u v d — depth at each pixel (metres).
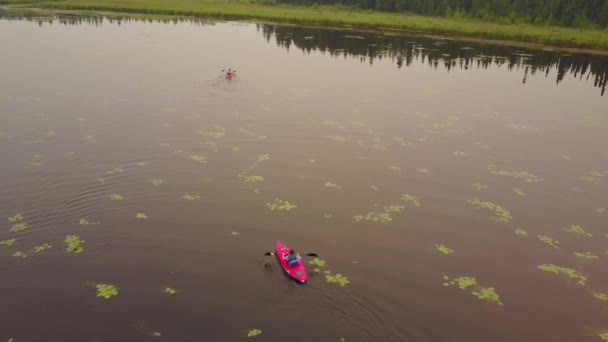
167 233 14.44
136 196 16.56
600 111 31.69
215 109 27.02
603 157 23.03
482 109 30.86
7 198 15.85
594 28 71.25
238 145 21.77
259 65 40.56
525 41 61.03
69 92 28.48
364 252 14.04
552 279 13.36
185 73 35.31
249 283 12.30
